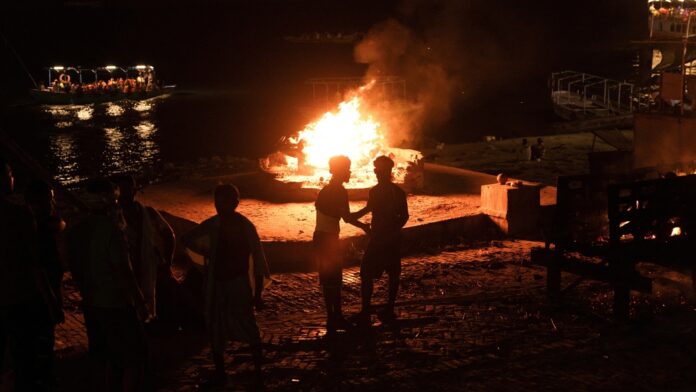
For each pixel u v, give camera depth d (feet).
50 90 199.41
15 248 16.46
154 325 22.85
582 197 28.12
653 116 47.75
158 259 18.70
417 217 39.88
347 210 24.16
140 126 137.49
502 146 83.97
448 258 35.73
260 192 48.01
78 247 16.79
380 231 24.71
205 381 19.51
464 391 18.06
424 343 22.18
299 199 45.44
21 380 16.83
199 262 20.16
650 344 21.52
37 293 16.84
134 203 18.44
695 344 21.34
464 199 44.80
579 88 142.00
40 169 20.24
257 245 19.57
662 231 25.85
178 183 51.03
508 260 34.78
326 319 25.79
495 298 27.61
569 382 18.53
